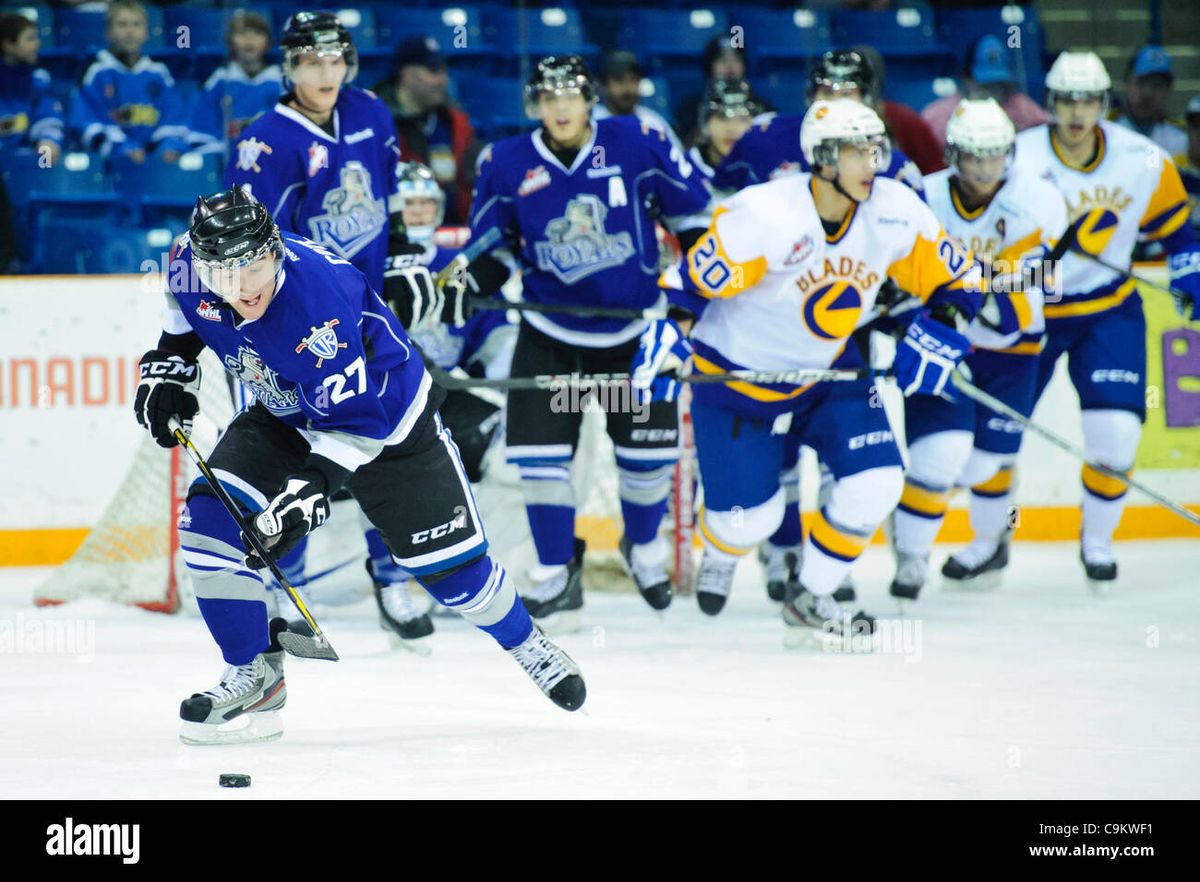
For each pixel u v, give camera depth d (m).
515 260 15.87
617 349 15.58
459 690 12.33
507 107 24.59
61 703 11.73
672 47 25.72
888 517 16.89
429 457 10.19
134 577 16.92
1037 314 16.52
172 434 10.26
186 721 10.21
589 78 14.78
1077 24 26.28
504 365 17.08
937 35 26.17
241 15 22.44
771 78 25.72
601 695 12.03
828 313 13.29
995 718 11.09
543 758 9.84
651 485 15.73
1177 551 20.72
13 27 22.64
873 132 12.52
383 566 14.14
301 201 13.60
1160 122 23.00
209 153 22.70
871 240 13.02
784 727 10.80
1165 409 21.75
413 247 14.66
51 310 19.80
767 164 16.14
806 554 13.93
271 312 9.27
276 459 10.14
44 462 19.89
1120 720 11.03
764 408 13.80
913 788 9.03
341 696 12.08
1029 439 21.62
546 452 15.29
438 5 25.53
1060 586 18.14
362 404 9.52
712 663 13.48
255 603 10.20
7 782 9.14
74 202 22.28
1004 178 16.05
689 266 13.20
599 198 15.12
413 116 20.59
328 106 13.46
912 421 16.27
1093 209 17.28
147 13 24.38
